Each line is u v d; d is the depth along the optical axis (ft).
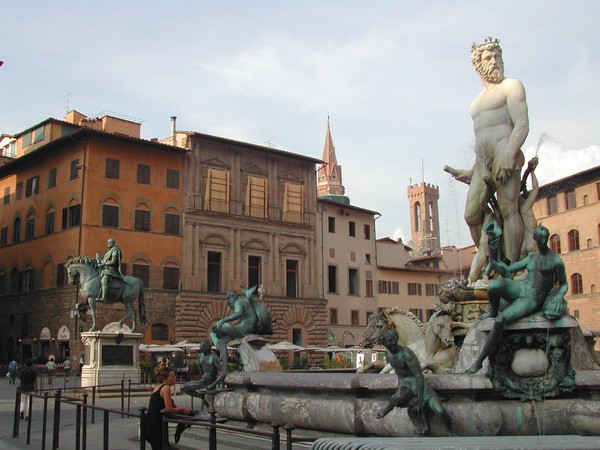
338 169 608.19
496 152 43.55
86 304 98.94
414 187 615.57
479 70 45.06
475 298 38.19
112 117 193.77
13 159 201.67
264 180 198.59
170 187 179.22
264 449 30.30
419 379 25.53
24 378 61.82
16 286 185.78
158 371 31.68
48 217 177.47
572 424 26.21
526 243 43.24
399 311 41.50
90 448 38.81
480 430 25.84
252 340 47.75
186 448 30.58
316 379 31.32
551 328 26.37
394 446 17.34
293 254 201.98
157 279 172.04
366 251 229.45
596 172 203.41
